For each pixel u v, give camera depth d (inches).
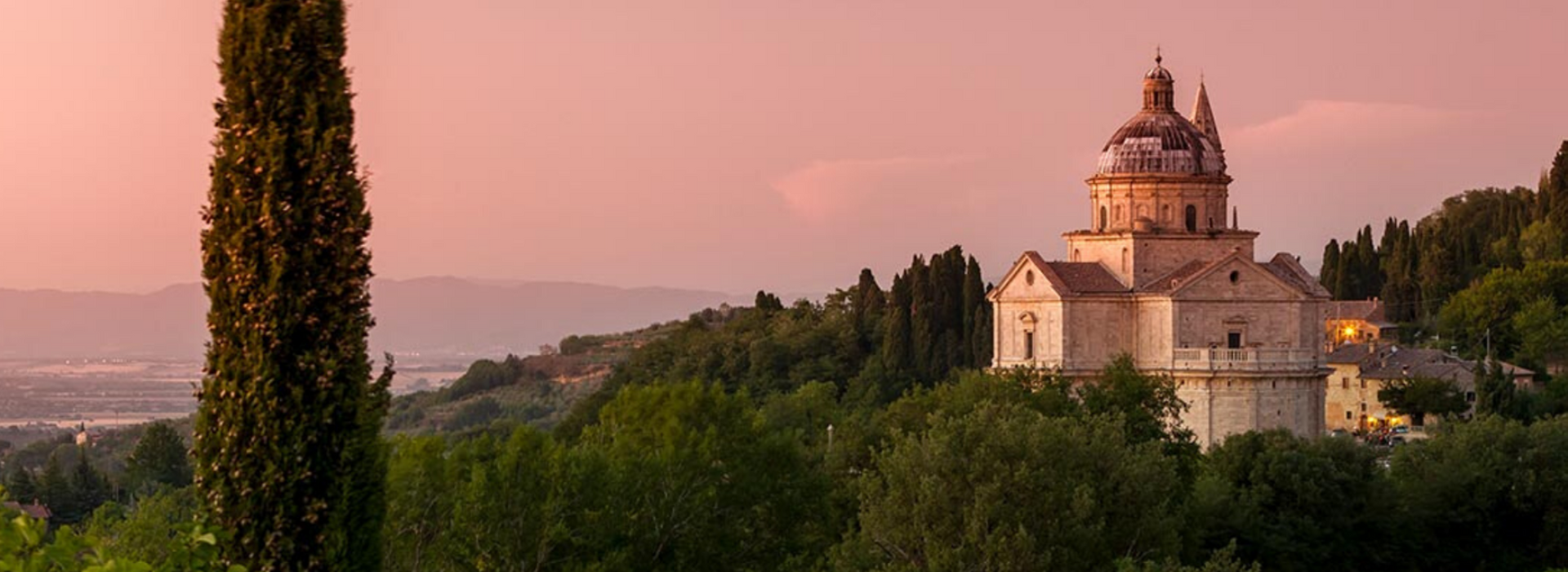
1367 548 5797.2
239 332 2519.7
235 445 2527.1
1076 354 7332.7
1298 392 7209.6
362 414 2578.7
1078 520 4347.9
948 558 4286.4
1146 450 5088.6
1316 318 7313.0
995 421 4633.4
